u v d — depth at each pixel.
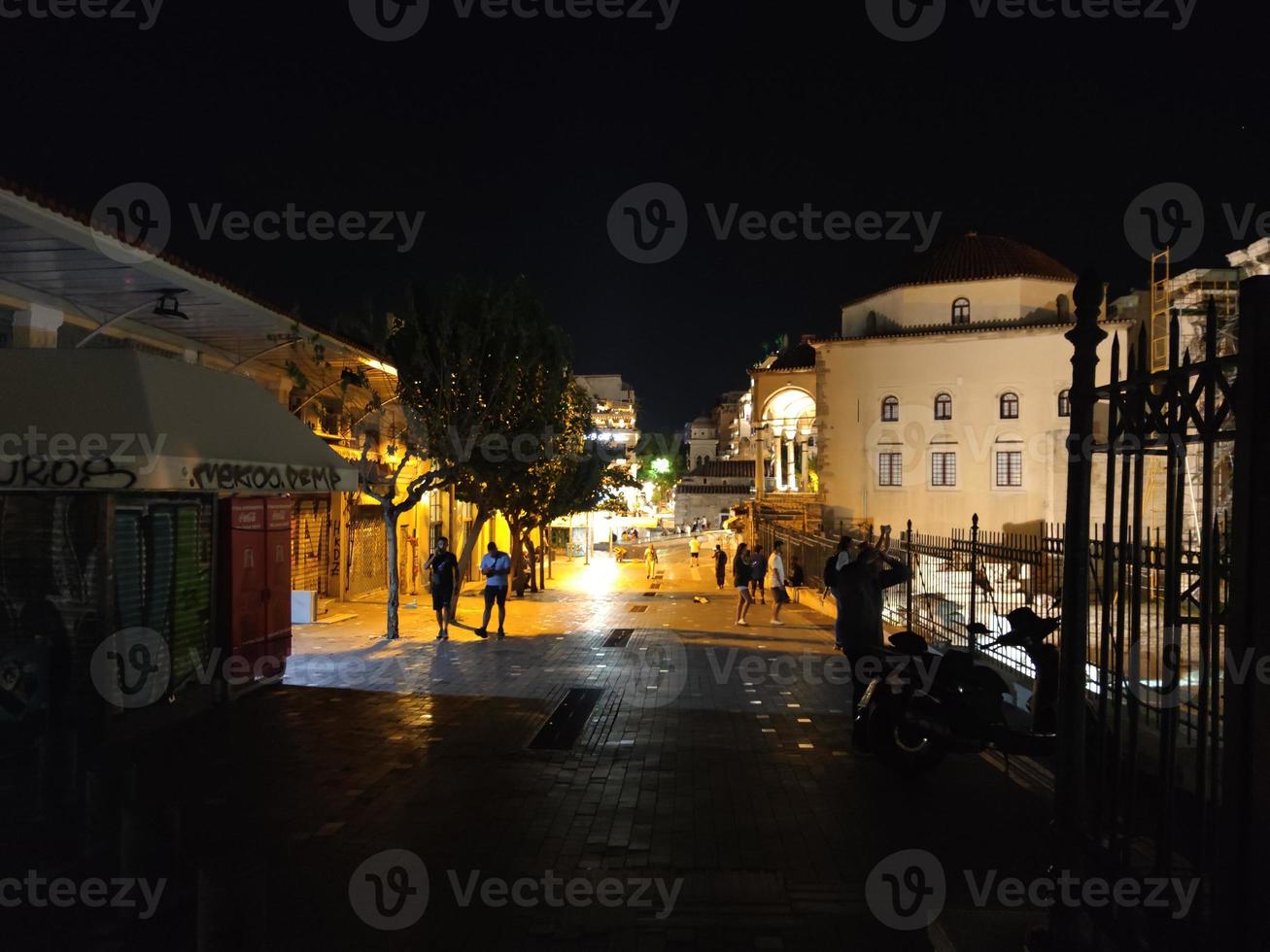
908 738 6.99
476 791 6.70
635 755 7.77
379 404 17.45
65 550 7.80
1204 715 2.72
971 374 41.22
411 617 18.27
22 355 8.08
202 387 9.11
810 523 42.19
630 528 65.38
